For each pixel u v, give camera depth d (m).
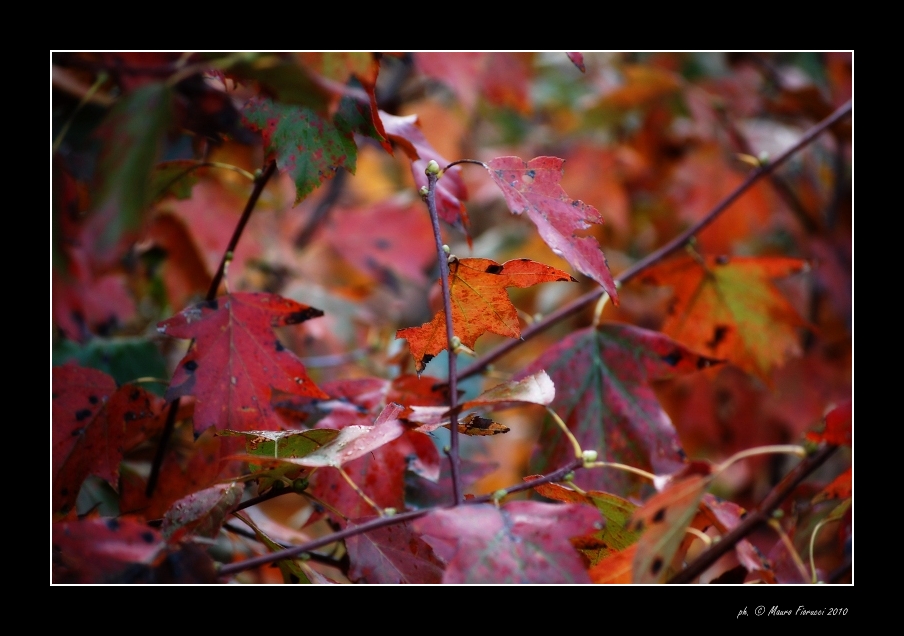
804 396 1.48
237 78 1.10
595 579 1.02
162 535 1.02
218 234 1.33
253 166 1.32
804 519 1.14
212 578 0.99
